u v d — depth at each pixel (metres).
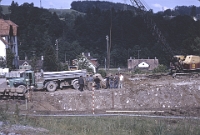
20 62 72.81
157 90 30.36
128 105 28.59
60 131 12.77
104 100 28.38
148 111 25.91
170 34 69.81
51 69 60.22
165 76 40.66
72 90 30.56
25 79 29.67
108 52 57.41
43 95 27.67
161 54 74.31
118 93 29.17
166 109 27.97
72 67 59.75
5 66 48.03
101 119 19.33
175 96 30.45
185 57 41.09
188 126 14.84
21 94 26.70
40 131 12.18
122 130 14.37
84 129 13.94
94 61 73.56
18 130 11.94
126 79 35.38
